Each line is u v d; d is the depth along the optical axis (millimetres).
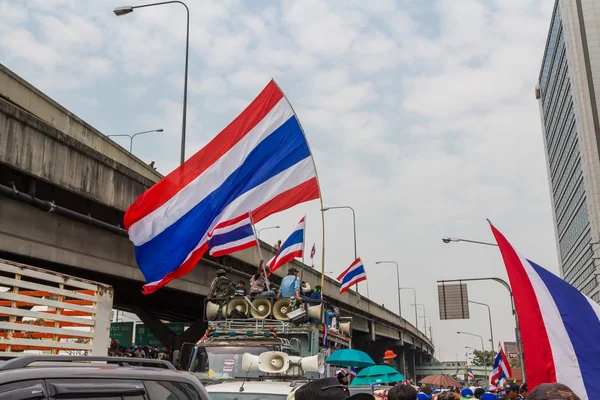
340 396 3816
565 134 121500
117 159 23953
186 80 24672
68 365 3658
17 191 14562
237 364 11516
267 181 14812
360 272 29953
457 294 41969
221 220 14258
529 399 3758
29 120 14555
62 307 8242
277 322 12430
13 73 17391
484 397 10867
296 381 9547
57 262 16328
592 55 106688
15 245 14844
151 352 27500
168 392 4086
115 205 17938
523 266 6945
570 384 6559
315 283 41438
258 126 14898
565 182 127125
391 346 80625
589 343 6684
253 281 14703
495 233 7105
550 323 6723
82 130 21453
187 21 25281
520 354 35844
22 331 7566
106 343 9055
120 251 19266
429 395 12586
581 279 115250
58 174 15602
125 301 29938
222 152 14438
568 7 110688
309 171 15133
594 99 104000
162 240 13586
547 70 141125
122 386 3732
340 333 15320
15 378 3178
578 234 115125
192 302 31203
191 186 13992
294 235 17578
